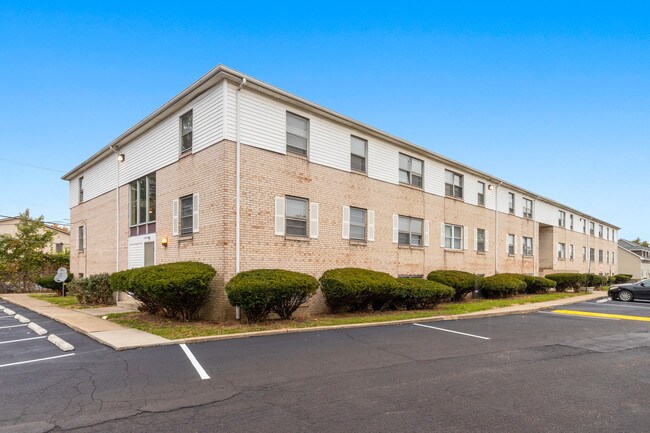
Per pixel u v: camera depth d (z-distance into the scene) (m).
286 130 13.52
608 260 44.91
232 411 4.90
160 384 5.91
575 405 5.24
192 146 13.09
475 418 4.76
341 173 15.17
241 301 10.52
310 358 7.52
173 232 13.73
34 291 27.28
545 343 9.32
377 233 16.47
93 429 4.38
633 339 9.94
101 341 8.77
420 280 15.45
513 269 25.95
